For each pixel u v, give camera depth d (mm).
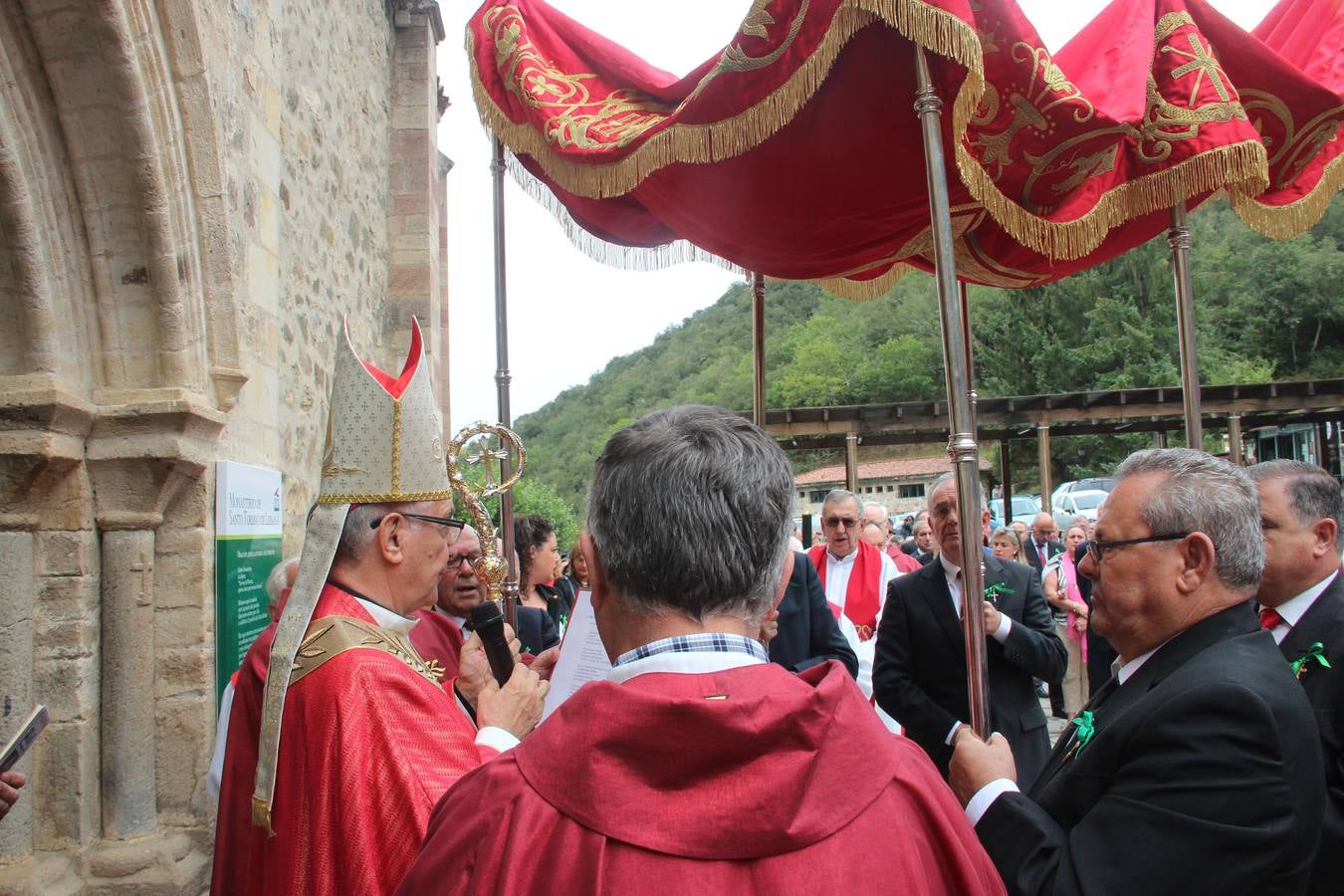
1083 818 1521
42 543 3229
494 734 1760
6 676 3113
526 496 15234
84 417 3225
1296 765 1443
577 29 3098
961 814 1028
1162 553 1664
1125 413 16375
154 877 3189
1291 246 40875
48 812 3162
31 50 3057
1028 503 22000
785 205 2893
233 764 1994
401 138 7754
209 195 3594
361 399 1961
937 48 2045
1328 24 3059
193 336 3512
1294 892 1450
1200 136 2531
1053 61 2555
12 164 3039
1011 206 2387
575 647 2391
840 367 49594
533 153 2988
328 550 1877
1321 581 2076
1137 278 39594
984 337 42281
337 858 1583
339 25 6289
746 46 2340
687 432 1109
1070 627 7129
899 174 2756
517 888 875
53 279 3242
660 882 843
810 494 35656
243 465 3773
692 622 1050
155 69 3324
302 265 5363
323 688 1688
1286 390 15820
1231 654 1547
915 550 10484
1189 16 2664
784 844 862
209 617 3523
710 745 886
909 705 3383
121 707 3314
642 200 3143
